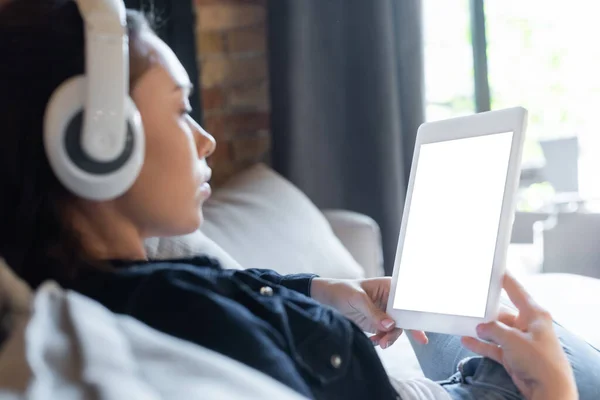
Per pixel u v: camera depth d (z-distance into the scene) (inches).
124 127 26.3
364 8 87.7
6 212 27.8
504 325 31.2
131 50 30.0
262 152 93.7
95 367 19.1
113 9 26.5
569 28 108.0
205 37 87.7
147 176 29.9
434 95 104.5
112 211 29.8
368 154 88.8
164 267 28.0
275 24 88.8
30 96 27.4
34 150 27.5
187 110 32.4
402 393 30.5
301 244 65.7
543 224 105.3
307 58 87.9
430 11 103.3
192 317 25.5
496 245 32.1
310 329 28.1
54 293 22.5
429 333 43.6
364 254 76.1
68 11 28.4
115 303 26.9
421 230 35.6
